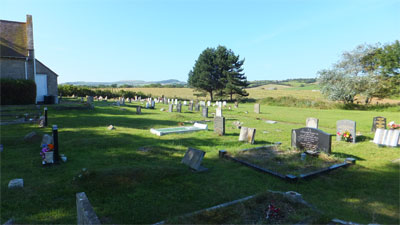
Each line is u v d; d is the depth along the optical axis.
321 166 8.35
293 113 30.69
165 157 9.35
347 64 43.88
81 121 17.66
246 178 7.41
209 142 12.31
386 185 7.06
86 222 3.59
